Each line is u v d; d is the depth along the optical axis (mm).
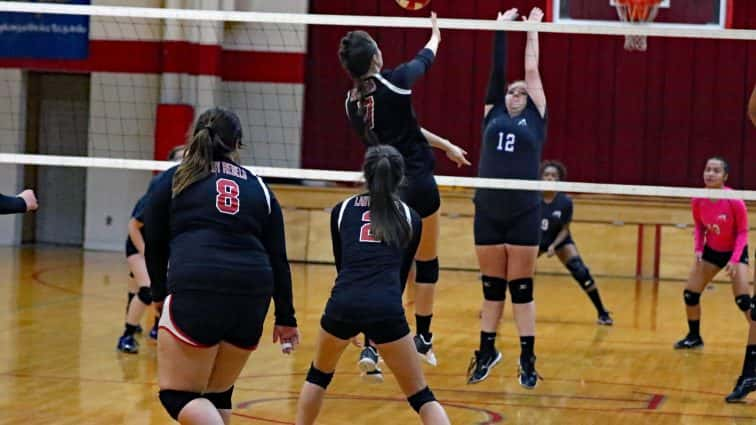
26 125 28141
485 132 11406
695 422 10352
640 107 26438
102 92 27438
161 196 7184
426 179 9953
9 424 9586
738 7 25609
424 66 9992
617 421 10344
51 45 27438
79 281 21562
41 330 15328
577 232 25531
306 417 8281
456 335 16016
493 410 10750
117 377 12016
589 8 14641
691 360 14227
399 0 11547
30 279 21625
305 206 26547
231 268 6902
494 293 11445
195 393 6949
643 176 26469
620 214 25281
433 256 10578
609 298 21328
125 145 27453
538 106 11406
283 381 11961
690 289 15094
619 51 26438
